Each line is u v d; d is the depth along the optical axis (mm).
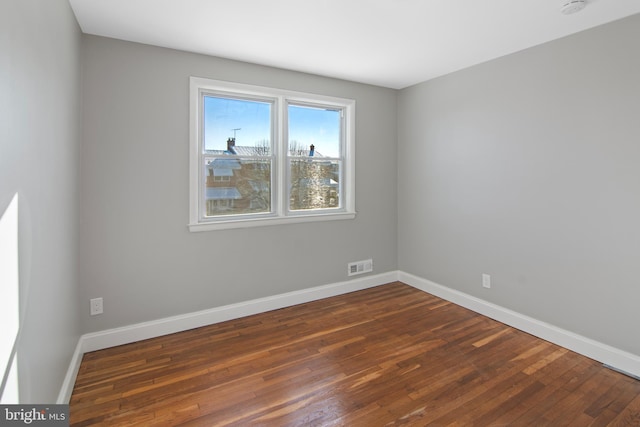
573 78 2541
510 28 2463
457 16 2281
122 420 1851
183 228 2945
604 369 2348
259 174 3391
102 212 2611
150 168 2779
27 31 1324
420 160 3947
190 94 2910
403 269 4285
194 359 2490
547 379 2232
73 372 2172
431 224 3850
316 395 2068
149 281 2818
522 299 2961
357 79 3752
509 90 2986
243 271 3268
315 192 3762
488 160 3191
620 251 2330
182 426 1806
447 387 2148
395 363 2432
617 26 2299
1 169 1079
